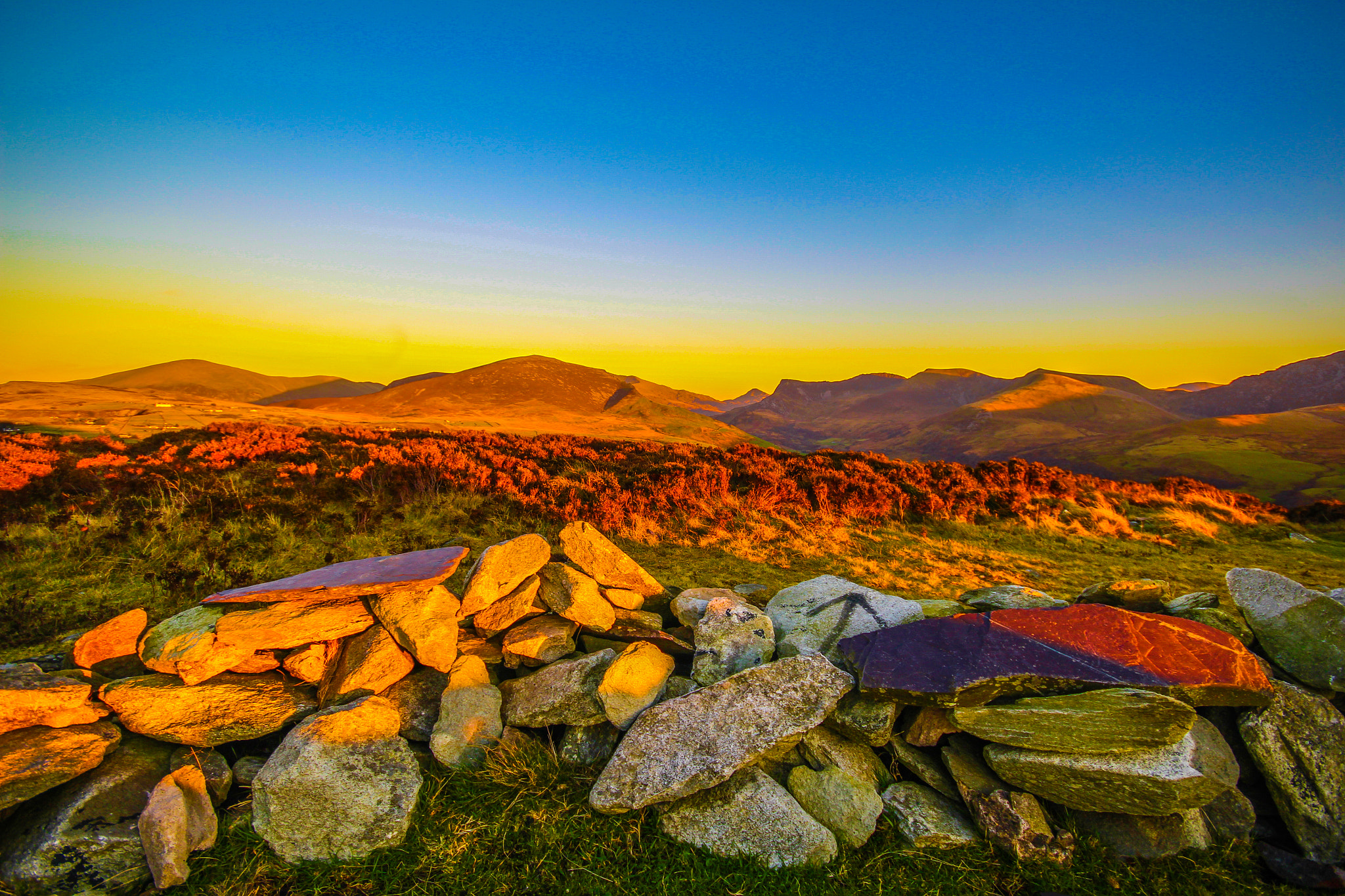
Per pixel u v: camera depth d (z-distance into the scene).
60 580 6.88
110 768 3.13
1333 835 3.04
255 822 3.08
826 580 4.93
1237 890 2.96
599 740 3.75
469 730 3.74
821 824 3.21
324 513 10.56
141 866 2.90
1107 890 2.96
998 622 3.74
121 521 9.37
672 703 3.48
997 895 2.97
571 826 3.26
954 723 3.42
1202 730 3.34
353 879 2.96
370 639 3.95
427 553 4.59
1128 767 3.06
